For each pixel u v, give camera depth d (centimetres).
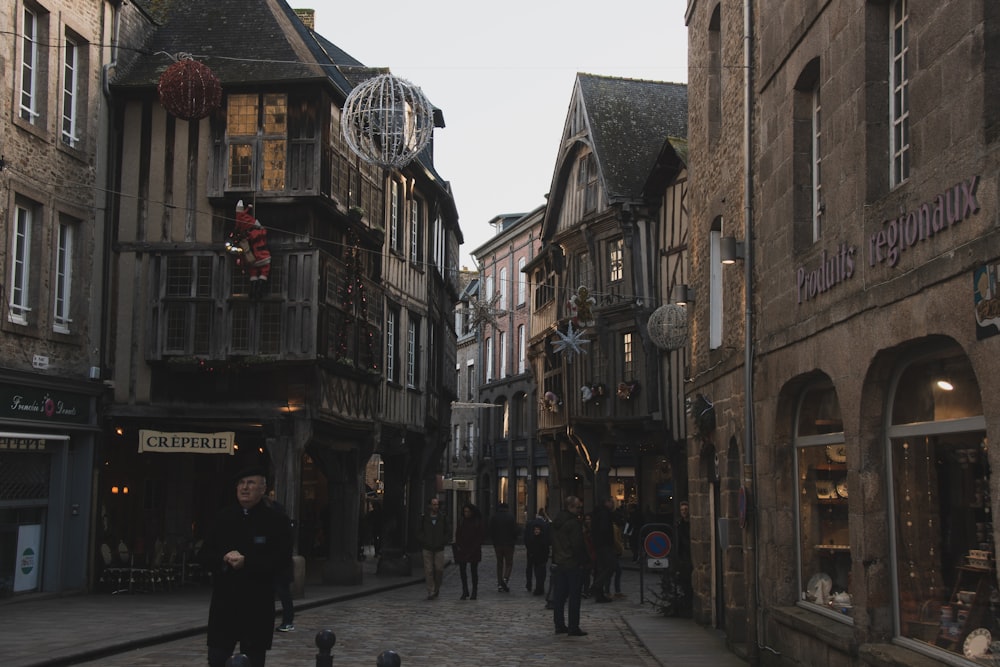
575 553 1303
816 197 950
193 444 1697
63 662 978
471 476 4669
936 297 648
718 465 1273
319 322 1792
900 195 713
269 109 1816
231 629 630
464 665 1042
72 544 1689
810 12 907
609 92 2959
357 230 1998
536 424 3938
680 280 2522
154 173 1809
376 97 1198
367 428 2031
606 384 2783
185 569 1848
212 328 1777
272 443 1772
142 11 1880
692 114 1487
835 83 848
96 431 1734
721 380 1255
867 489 779
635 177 2773
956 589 679
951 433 685
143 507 2011
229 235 1766
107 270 1781
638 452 2750
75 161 1691
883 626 772
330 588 1928
